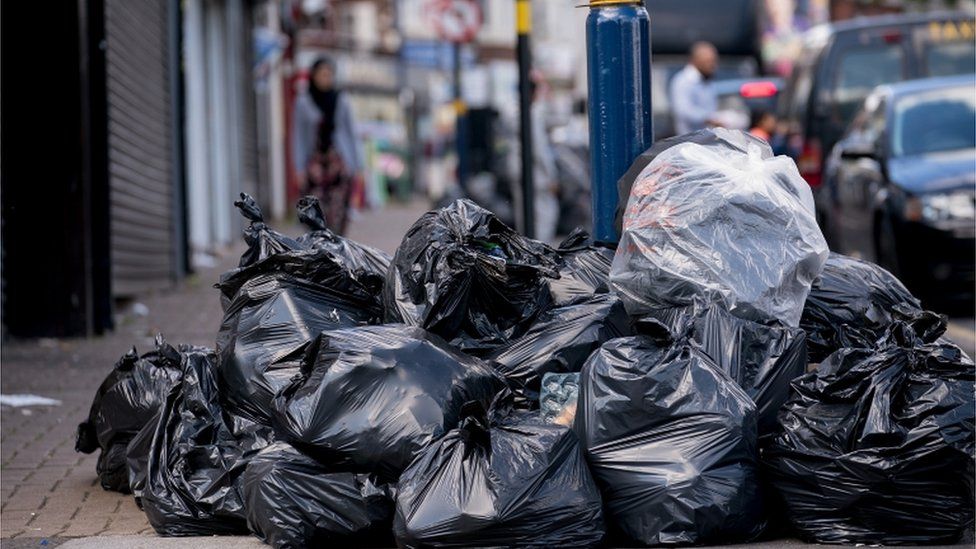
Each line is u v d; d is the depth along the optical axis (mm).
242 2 41781
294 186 56781
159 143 25328
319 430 8281
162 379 9961
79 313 18156
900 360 8211
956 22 28938
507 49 95938
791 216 9133
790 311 9156
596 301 9398
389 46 98312
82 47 18016
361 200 62062
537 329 9180
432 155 75312
